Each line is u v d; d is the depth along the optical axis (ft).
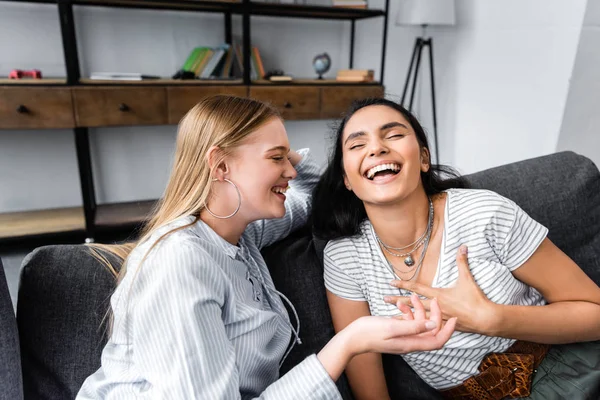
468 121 10.12
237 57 9.51
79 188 9.57
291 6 8.83
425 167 3.32
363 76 9.93
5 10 8.25
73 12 8.64
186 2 8.31
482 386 3.14
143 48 9.33
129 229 8.84
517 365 3.07
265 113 2.63
